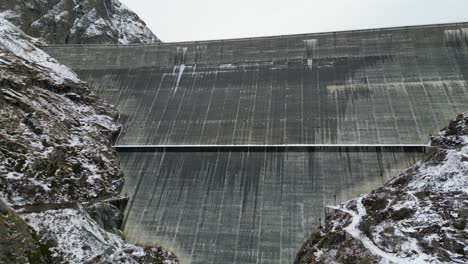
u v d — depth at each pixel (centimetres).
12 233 2488
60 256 2586
